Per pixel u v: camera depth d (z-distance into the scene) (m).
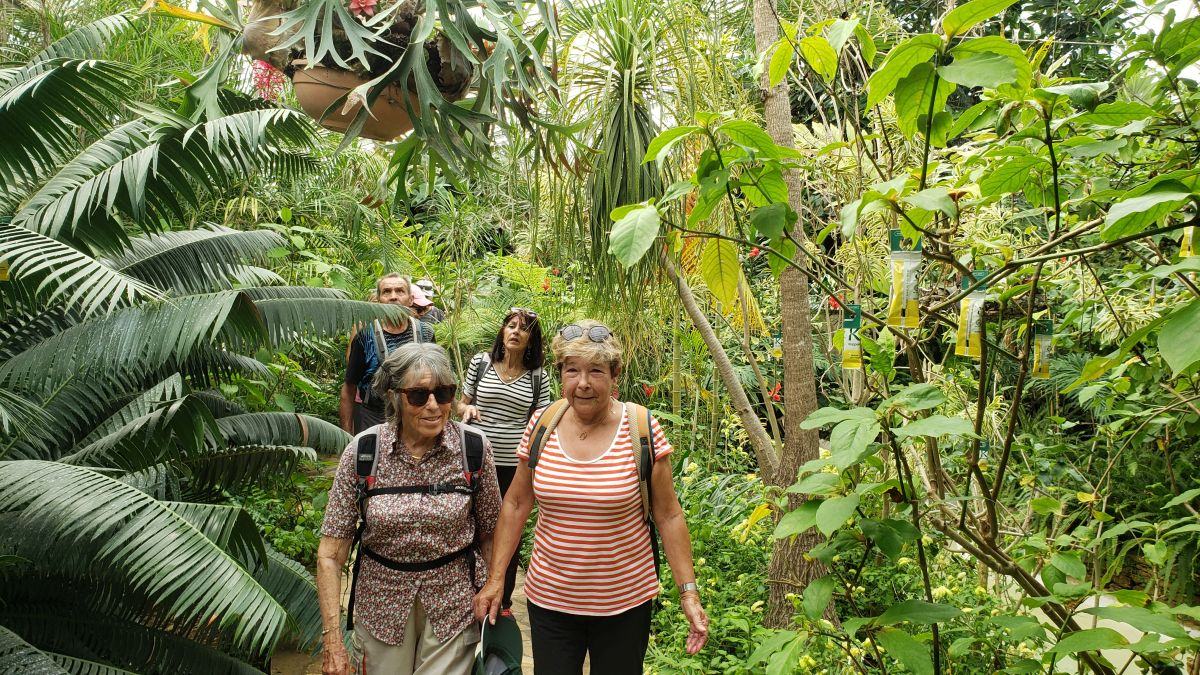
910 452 2.69
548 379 3.77
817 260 1.67
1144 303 2.83
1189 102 1.77
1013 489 3.78
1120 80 2.19
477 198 6.59
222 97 2.78
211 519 2.23
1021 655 2.42
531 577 2.36
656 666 2.95
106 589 2.64
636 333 3.76
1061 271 2.07
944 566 3.33
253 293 3.15
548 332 6.24
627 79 3.06
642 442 2.29
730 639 3.15
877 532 1.49
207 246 3.21
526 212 5.79
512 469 3.67
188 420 2.54
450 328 6.61
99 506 2.05
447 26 1.93
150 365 2.41
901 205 1.58
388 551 2.28
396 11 2.08
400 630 2.28
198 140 2.38
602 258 3.25
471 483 2.35
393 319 3.09
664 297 3.65
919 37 1.32
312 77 2.10
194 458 3.11
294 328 2.95
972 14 1.29
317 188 6.07
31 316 2.77
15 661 2.09
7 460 2.49
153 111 2.34
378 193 2.41
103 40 3.31
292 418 3.51
